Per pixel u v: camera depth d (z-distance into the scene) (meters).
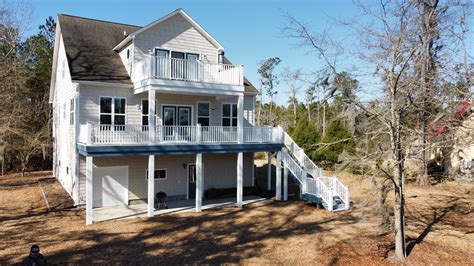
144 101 16.86
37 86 30.94
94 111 15.57
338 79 9.88
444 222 14.11
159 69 14.66
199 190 15.38
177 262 9.40
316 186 16.39
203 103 18.72
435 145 9.98
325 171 26.97
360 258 10.05
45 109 30.55
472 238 12.08
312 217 14.55
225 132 16.23
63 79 19.67
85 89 15.34
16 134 23.52
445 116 10.85
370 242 11.41
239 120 16.56
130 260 9.44
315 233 12.32
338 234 12.23
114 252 10.01
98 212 14.73
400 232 10.09
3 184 20.81
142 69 15.17
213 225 13.09
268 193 19.73
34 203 15.87
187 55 17.86
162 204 16.16
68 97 17.92
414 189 21.03
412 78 9.48
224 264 9.35
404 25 9.53
